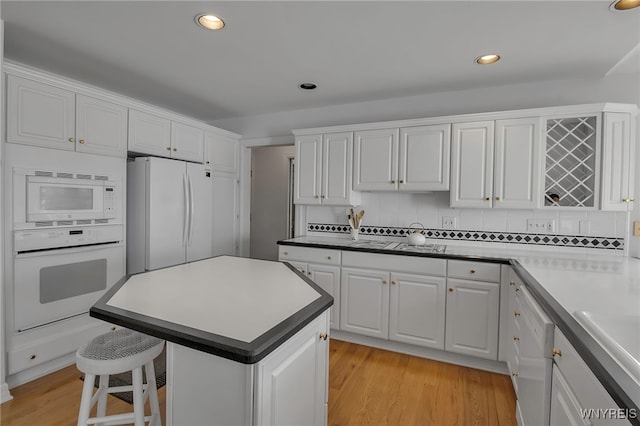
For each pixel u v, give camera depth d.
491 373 2.40
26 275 2.15
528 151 2.51
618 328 1.09
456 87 2.92
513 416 1.90
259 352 0.86
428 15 1.82
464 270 2.44
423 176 2.84
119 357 1.27
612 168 2.34
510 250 2.72
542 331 1.30
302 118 3.73
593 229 2.58
